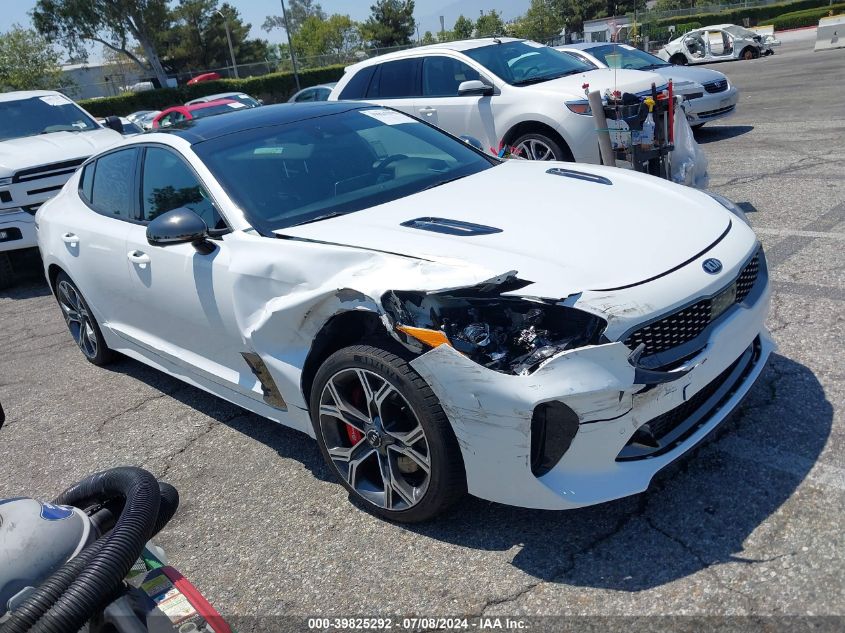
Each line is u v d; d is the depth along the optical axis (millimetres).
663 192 3512
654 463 2686
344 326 3070
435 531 2975
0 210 8016
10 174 7988
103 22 61656
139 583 1829
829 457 2990
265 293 3266
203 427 4285
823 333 4047
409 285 2658
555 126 7543
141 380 5191
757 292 3094
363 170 3924
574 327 2545
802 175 7520
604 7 46312
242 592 2854
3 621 1531
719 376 2953
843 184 6926
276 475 3621
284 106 4574
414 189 3793
